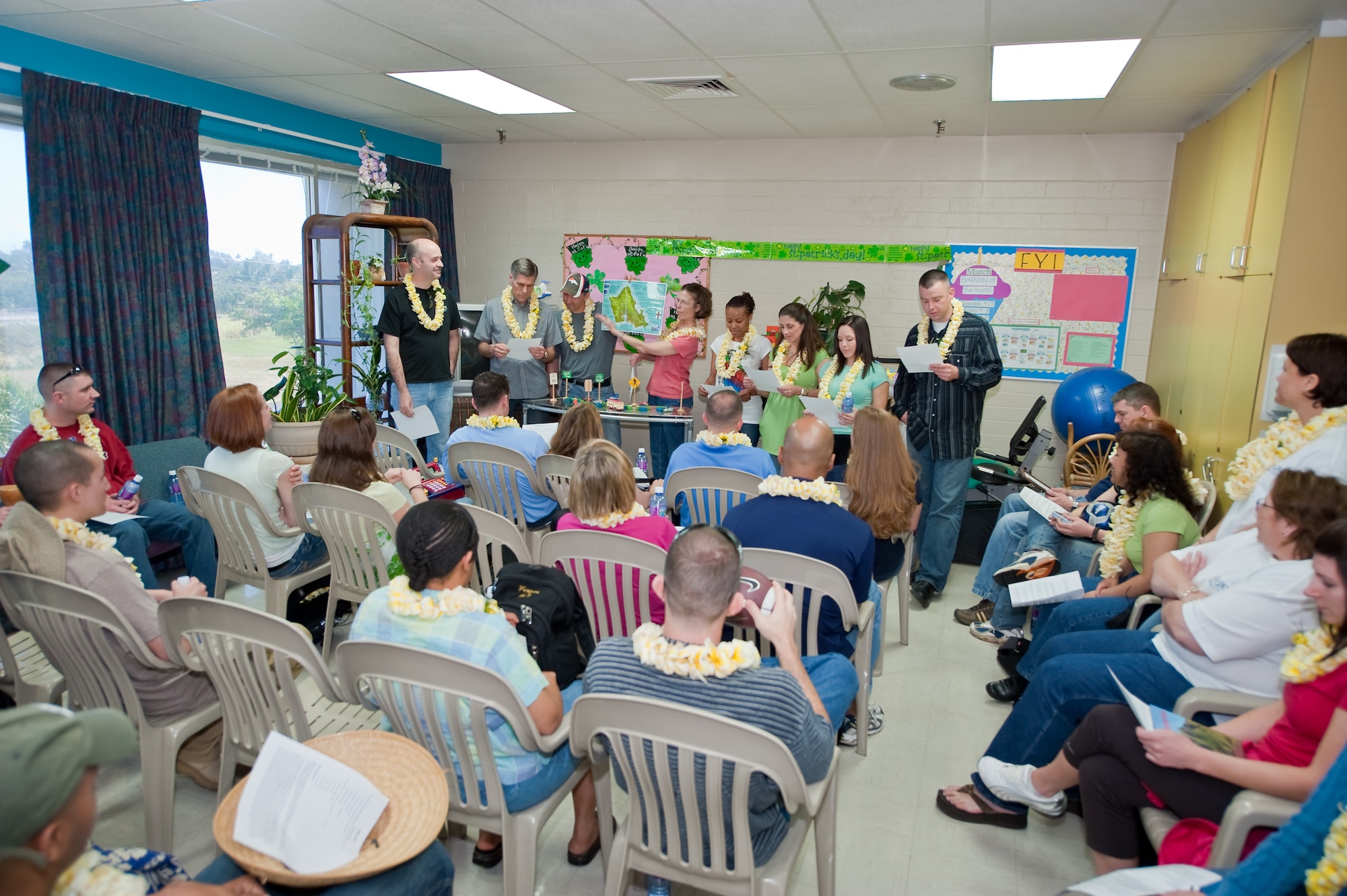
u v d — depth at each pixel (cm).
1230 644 188
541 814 172
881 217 583
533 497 345
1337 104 283
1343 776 121
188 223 444
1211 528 353
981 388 383
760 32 338
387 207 593
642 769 148
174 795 229
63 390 322
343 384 498
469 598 163
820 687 187
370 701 171
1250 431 318
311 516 281
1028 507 358
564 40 361
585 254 657
